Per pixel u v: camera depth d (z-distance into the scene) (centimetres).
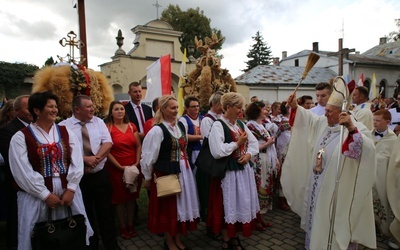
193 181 321
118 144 362
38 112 250
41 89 341
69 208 247
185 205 309
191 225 312
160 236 373
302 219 329
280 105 512
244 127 331
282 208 466
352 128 259
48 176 243
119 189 359
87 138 311
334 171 281
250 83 1858
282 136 476
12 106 381
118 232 389
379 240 359
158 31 1450
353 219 271
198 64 547
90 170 302
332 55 2453
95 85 371
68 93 344
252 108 412
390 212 356
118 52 1359
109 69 1347
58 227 237
